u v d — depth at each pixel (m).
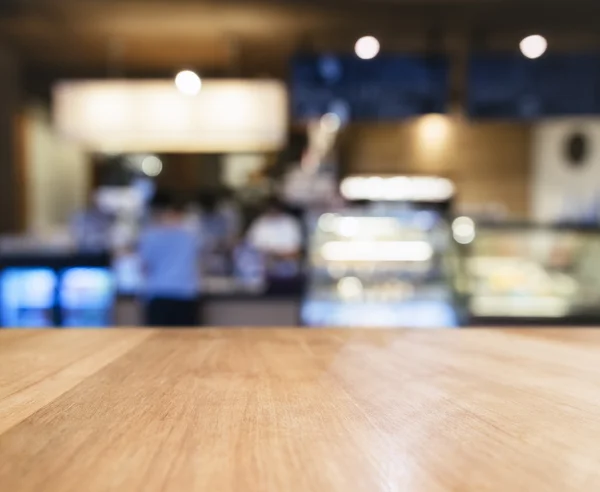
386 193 6.19
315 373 0.61
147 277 3.93
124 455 0.36
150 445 0.38
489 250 3.48
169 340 0.83
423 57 4.52
